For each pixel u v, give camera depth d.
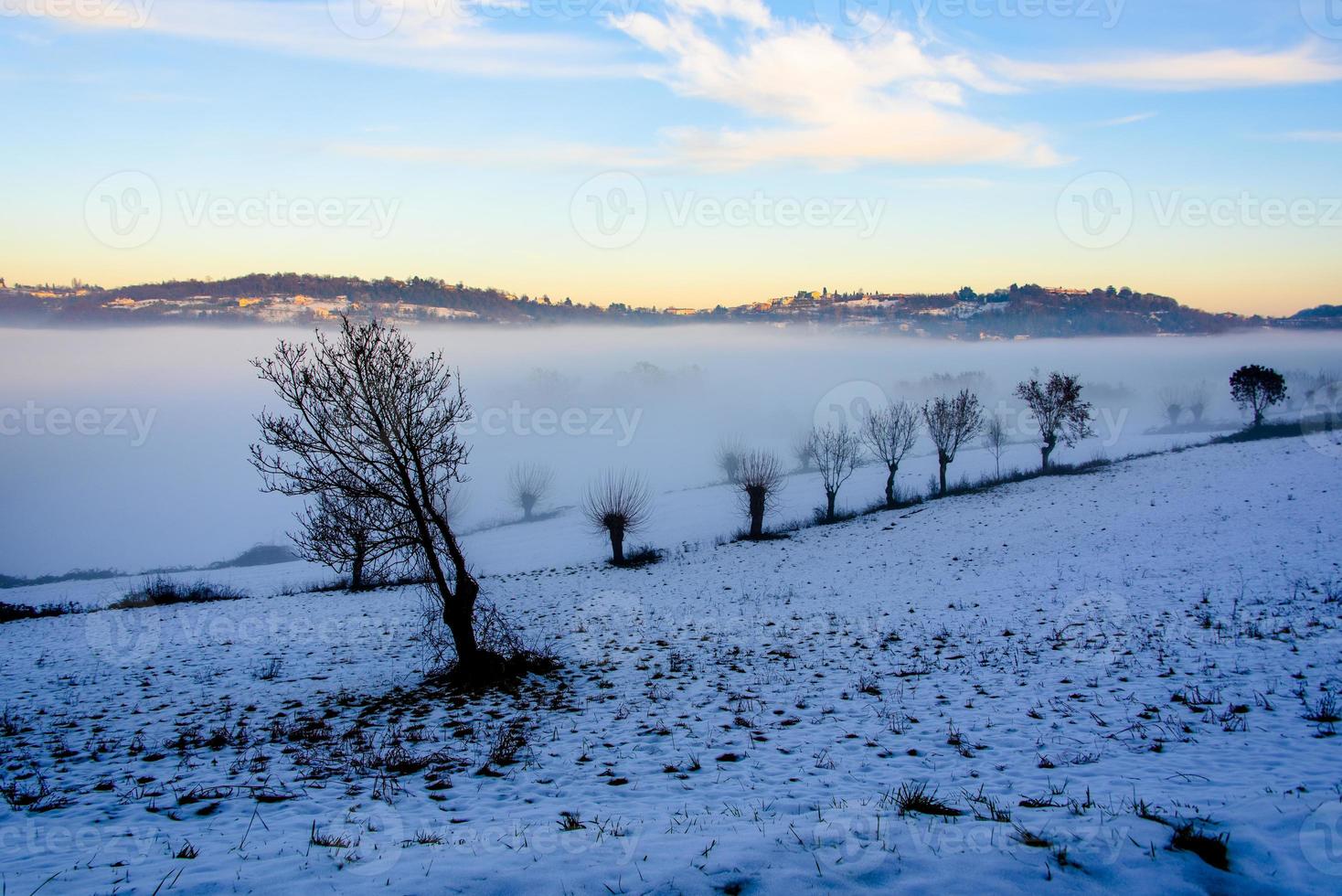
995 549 29.56
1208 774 7.36
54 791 8.53
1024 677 12.61
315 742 10.82
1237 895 4.77
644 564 37.03
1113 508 33.16
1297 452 39.56
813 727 10.70
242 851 6.12
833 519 44.25
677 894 4.86
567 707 12.61
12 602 42.34
